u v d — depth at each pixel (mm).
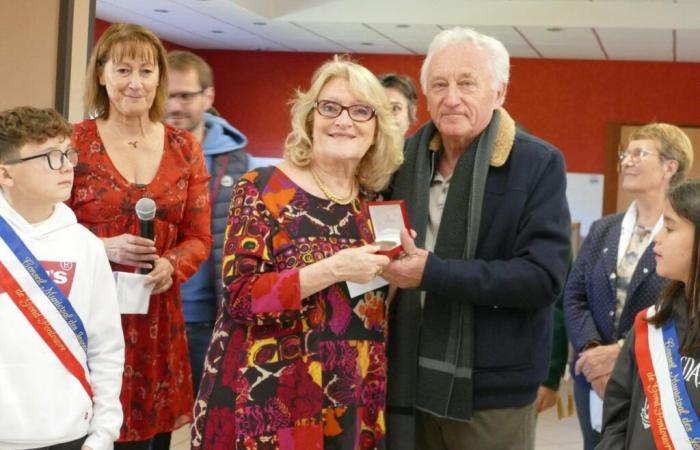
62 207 2336
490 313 2605
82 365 2270
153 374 2947
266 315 2342
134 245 2807
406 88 4312
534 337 2648
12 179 2207
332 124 2465
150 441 3035
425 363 2617
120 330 2396
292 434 2369
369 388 2521
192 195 3107
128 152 2979
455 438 2699
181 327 3088
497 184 2617
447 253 2623
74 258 2289
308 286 2326
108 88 2926
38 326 2199
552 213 2568
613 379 2506
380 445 2531
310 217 2461
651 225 3459
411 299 2652
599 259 3557
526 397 2654
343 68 2504
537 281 2502
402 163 2736
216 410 2422
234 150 3764
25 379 2162
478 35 2623
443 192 2736
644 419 2352
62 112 4039
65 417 2195
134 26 2984
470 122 2590
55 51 4035
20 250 2213
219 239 3629
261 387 2377
